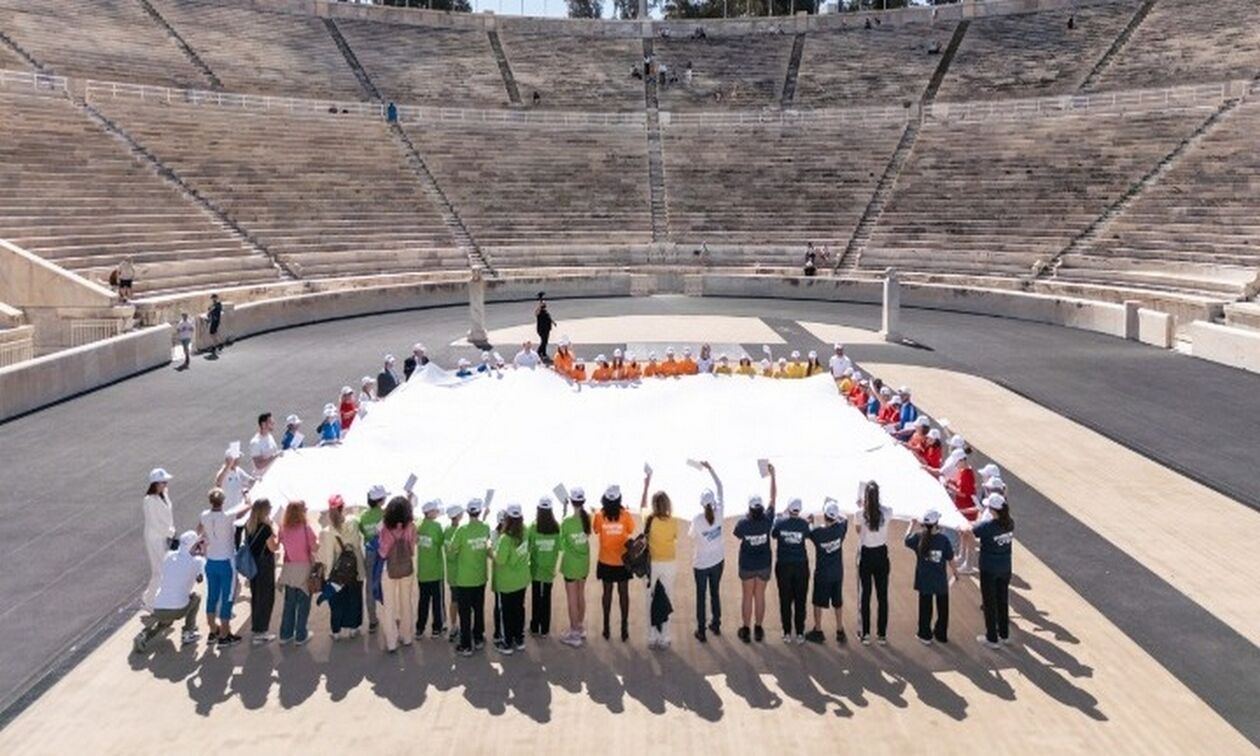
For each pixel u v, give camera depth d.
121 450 21.61
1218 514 17.83
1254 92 49.16
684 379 16.83
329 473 13.38
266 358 32.81
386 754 10.13
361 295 43.53
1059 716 10.84
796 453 13.64
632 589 14.73
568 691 11.50
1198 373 30.64
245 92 57.31
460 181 56.34
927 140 57.41
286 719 10.83
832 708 11.06
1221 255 39.94
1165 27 59.75
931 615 12.93
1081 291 42.66
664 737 10.45
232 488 14.97
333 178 52.16
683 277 51.16
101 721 10.74
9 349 28.50
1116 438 23.00
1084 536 16.69
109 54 53.94
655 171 59.34
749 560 12.63
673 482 12.92
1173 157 47.84
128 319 33.28
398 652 12.54
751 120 62.62
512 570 12.28
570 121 62.75
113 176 43.28
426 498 12.69
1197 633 12.95
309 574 12.58
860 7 87.31
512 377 17.09
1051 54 62.09
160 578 12.50
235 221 45.78
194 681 11.68
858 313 44.78
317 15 67.62
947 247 50.19
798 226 54.69
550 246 53.38
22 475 19.72
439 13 70.38
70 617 13.34
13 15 52.53
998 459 21.47
